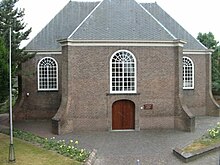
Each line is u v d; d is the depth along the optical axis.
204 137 22.39
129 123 25.88
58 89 30.95
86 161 16.28
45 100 31.08
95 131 25.25
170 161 17.08
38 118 31.08
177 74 25.94
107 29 25.72
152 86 25.78
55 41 31.05
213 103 33.22
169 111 26.02
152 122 25.84
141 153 18.69
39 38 31.33
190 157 16.97
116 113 25.75
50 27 31.97
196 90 32.94
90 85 25.20
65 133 24.41
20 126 27.73
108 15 26.72
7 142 20.56
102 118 25.36
